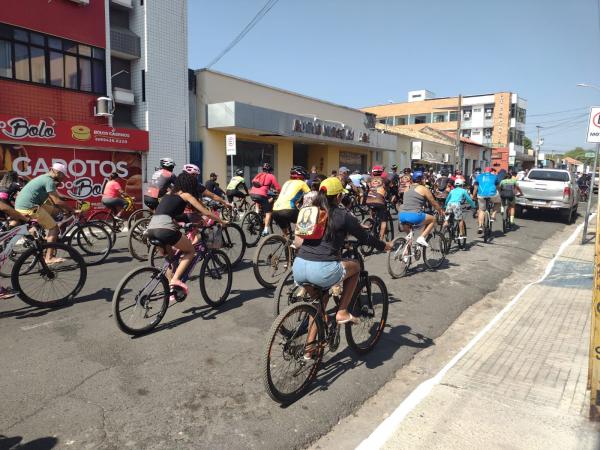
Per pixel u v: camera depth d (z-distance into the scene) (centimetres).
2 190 691
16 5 1284
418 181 736
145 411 335
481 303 644
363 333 452
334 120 2516
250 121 1758
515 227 1388
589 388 354
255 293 636
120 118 1606
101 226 828
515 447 292
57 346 448
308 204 368
